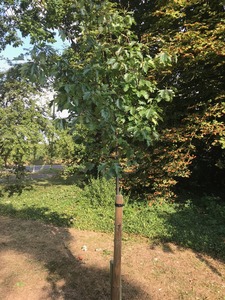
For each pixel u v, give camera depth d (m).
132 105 2.57
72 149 8.47
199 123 5.60
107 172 2.43
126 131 2.52
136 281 3.52
